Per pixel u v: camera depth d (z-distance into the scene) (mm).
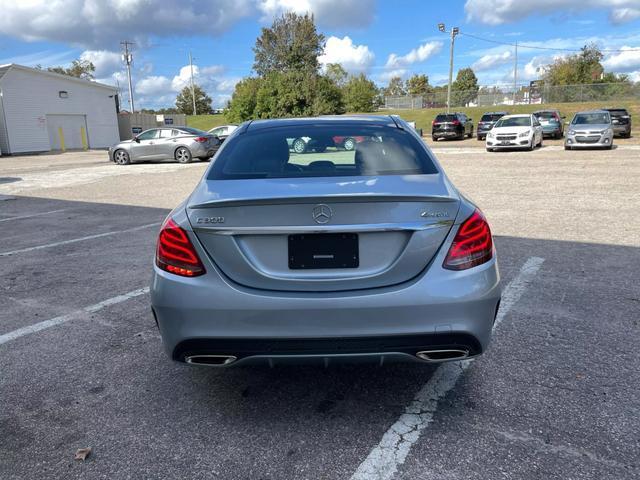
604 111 22453
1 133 32438
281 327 2434
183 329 2512
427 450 2459
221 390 3080
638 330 3705
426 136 39375
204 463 2418
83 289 4992
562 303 4250
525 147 22000
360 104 65562
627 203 9016
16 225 8508
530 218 7871
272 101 55375
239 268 2482
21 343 3775
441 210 2486
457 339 2477
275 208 2443
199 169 18109
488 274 2539
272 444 2545
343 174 2871
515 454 2406
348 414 2795
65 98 36062
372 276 2457
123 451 2521
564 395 2895
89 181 15312
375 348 2455
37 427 2736
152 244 6809
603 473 2262
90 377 3262
